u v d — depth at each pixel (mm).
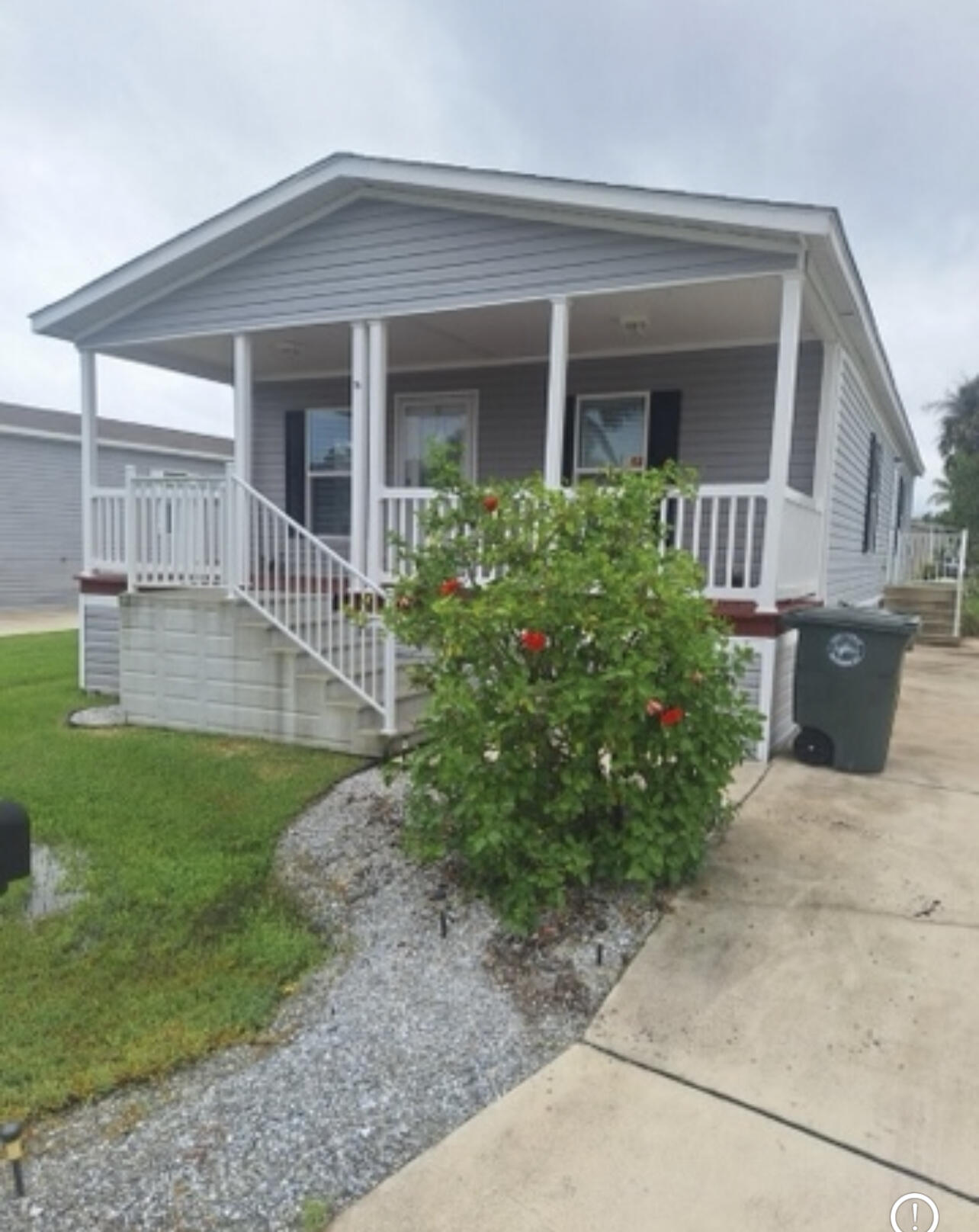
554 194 5641
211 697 5703
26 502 17188
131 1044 2416
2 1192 1755
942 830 3887
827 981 2557
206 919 3234
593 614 2830
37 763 4969
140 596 5922
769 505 5262
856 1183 1739
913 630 4742
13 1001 2666
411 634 3258
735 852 3561
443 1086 2104
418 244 6348
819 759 5039
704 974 2598
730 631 3328
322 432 9320
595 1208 1678
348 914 3168
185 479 5953
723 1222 1636
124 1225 1658
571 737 2924
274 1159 1851
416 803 3221
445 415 8633
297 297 6840
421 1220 1655
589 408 7973
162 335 7383
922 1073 2111
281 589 6324
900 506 16062
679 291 5742
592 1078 2113
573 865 2885
